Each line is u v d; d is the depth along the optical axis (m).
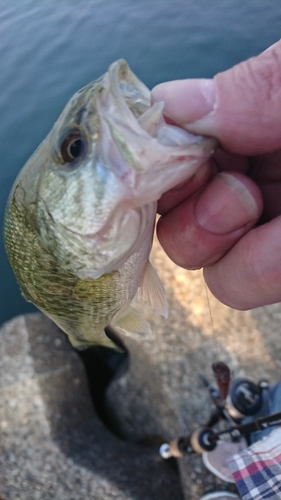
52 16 0.61
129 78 0.11
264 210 0.11
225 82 0.09
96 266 0.11
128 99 0.10
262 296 0.10
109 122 0.10
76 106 0.11
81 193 0.11
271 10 0.53
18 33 0.58
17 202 0.13
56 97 0.48
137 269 0.13
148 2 0.60
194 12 0.56
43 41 0.56
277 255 0.10
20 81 0.51
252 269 0.10
